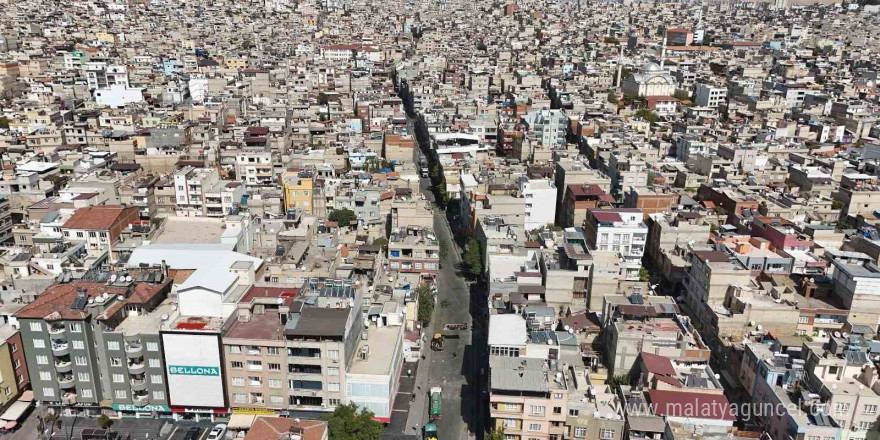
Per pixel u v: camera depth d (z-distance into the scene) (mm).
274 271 198750
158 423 162750
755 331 182500
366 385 160625
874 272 191250
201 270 180500
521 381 149500
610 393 158000
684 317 178250
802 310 184750
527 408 147500
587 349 181250
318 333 153250
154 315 169125
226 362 158500
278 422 137125
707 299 195750
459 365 195375
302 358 156750
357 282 178500
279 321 166500
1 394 161500
